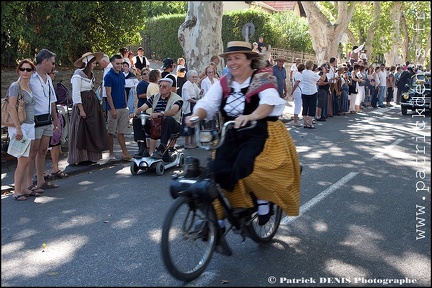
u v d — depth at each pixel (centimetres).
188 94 1034
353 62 1759
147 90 919
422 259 460
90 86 842
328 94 1605
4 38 611
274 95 416
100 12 686
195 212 414
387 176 782
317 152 994
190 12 1188
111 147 901
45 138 693
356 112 1822
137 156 806
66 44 708
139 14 729
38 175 707
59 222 564
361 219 571
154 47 1338
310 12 1463
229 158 430
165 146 812
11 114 625
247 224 445
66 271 432
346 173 801
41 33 642
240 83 432
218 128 442
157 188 718
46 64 670
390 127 1388
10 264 448
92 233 527
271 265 444
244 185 423
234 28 1582
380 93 2053
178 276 394
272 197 427
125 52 1177
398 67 2114
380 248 486
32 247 488
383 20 1573
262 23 1548
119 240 506
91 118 837
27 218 579
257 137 429
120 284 407
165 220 386
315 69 1483
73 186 730
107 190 706
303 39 1602
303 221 561
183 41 1205
